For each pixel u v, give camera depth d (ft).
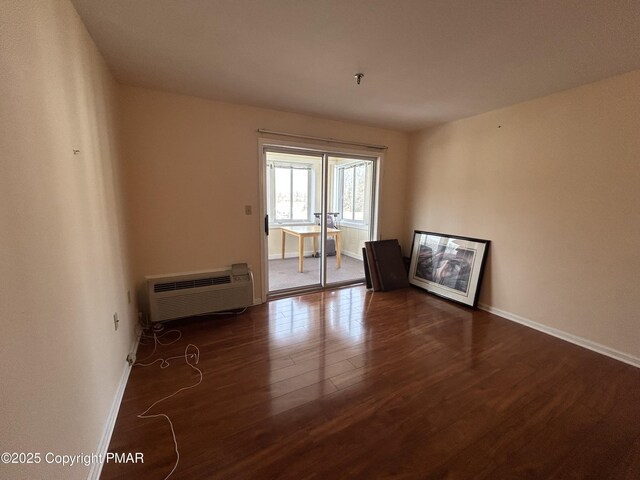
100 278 5.15
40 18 3.37
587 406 5.80
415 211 13.88
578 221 8.15
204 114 9.36
